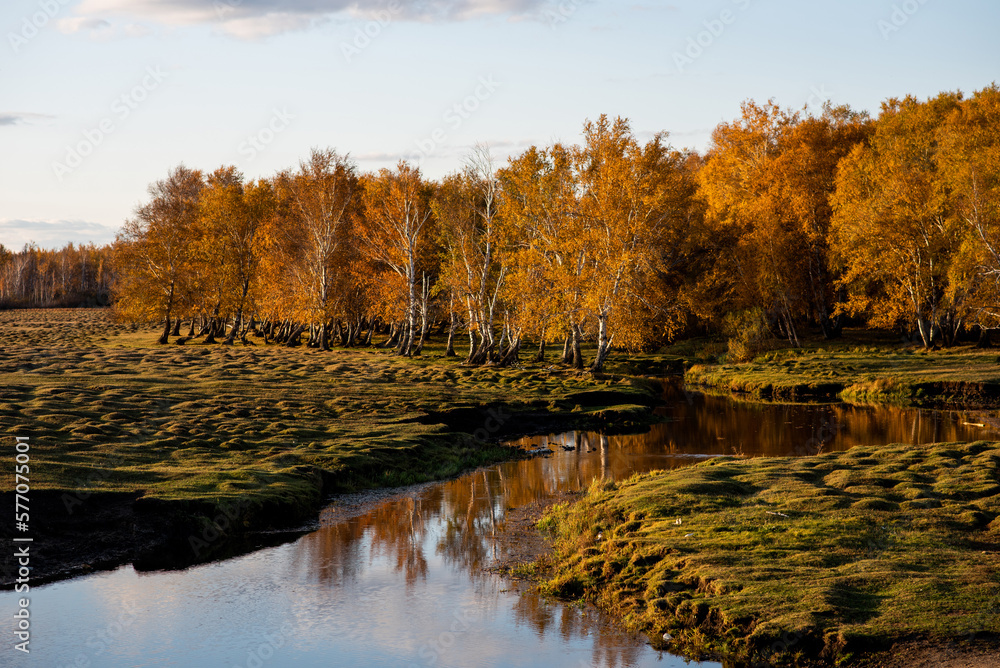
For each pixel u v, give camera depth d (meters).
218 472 21.69
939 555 13.10
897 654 9.69
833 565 12.88
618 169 45.91
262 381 42.00
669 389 50.25
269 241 72.44
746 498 17.62
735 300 64.00
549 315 50.25
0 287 189.38
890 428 32.34
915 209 53.16
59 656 11.74
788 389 44.78
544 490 23.02
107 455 22.80
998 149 49.53
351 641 12.27
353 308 74.12
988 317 51.25
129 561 16.42
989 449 21.91
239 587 14.92
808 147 65.44
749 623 10.93
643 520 16.58
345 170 70.44
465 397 38.75
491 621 12.92
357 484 23.59
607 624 12.49
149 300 72.69
